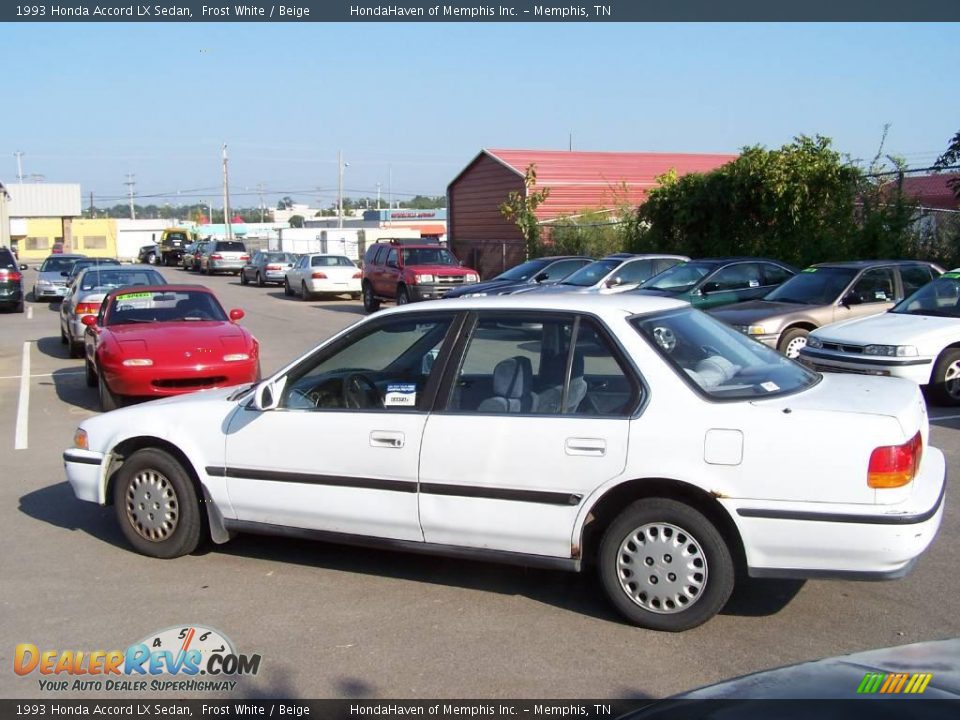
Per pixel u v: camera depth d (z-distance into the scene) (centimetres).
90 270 1716
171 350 1023
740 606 499
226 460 552
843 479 429
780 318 1246
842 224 1886
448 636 470
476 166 3484
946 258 1725
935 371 1030
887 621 478
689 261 1628
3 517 686
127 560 589
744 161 2027
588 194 3225
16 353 1734
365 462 512
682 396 459
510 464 479
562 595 520
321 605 513
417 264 2431
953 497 693
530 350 497
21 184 7675
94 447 603
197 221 11519
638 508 463
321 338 1902
